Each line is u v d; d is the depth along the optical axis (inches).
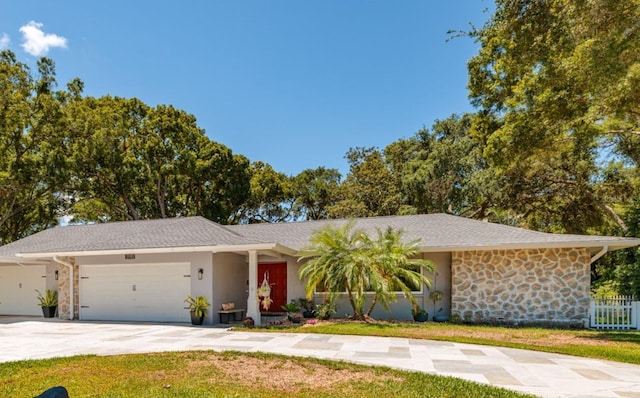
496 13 419.8
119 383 241.1
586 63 398.3
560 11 374.9
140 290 551.5
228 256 566.6
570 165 850.1
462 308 537.6
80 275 579.8
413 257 568.1
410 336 394.6
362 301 504.1
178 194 1262.3
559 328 494.3
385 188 1270.9
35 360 302.4
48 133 964.0
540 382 244.2
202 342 375.6
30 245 627.8
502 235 541.3
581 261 511.8
